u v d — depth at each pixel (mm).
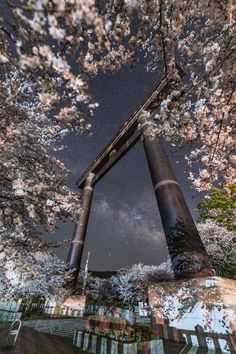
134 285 29594
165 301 9445
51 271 21688
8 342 7418
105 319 7402
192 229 11445
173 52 5156
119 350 5855
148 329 6762
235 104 5113
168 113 5598
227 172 6523
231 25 4059
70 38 2252
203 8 3857
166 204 12977
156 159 16016
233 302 7430
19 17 1763
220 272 18703
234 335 6609
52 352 6746
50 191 8211
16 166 7461
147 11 3746
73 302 22891
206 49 4430
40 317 16781
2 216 6961
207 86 5039
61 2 1625
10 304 17047
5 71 2697
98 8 3232
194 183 6824
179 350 6801
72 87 2404
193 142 6008
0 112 6164
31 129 7980
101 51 3668
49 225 8109
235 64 4422
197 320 7871
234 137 5734
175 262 10539
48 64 2131
